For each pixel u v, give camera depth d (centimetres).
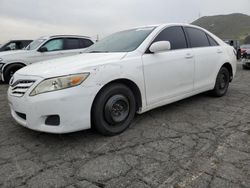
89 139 347
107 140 343
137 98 385
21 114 340
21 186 245
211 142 330
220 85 559
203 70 495
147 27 450
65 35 965
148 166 274
